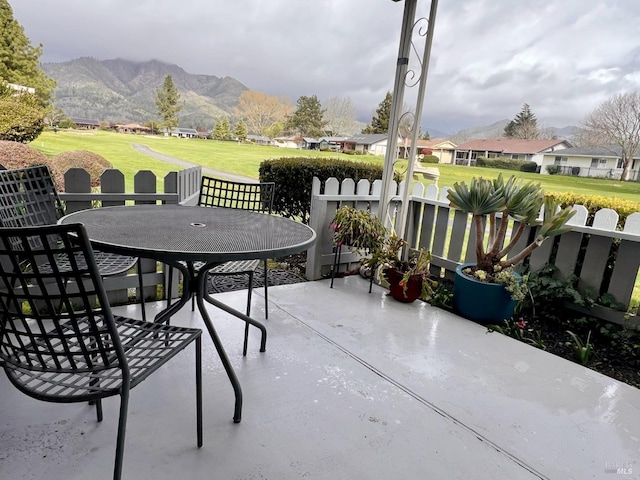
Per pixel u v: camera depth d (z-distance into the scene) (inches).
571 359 94.8
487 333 104.9
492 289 107.1
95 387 44.5
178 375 75.4
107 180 103.3
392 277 122.1
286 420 65.2
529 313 118.6
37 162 151.0
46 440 56.7
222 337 91.4
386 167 133.0
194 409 66.1
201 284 67.9
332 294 124.9
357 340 95.7
